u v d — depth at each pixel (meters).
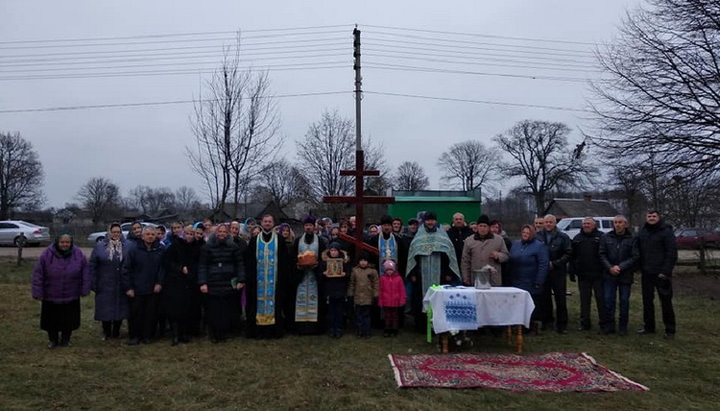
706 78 14.37
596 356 6.96
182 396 5.41
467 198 18.62
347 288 8.09
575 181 56.16
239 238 8.59
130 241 7.73
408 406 5.09
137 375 6.06
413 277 8.34
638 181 15.84
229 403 5.22
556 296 8.43
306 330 8.16
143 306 7.66
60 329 7.31
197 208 56.91
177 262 7.68
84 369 6.30
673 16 14.63
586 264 8.45
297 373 6.14
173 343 7.55
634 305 11.15
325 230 11.11
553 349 7.33
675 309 10.59
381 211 24.91
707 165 14.73
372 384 5.75
